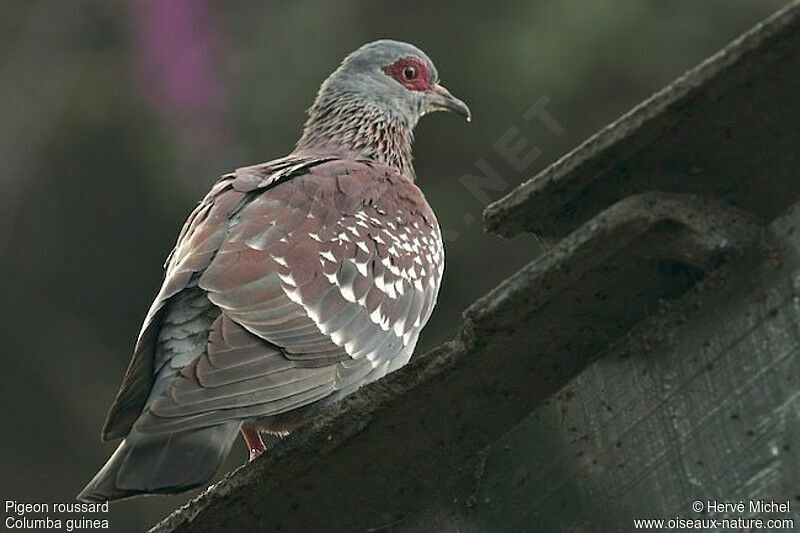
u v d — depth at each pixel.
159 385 9.55
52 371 25.39
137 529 23.20
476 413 8.52
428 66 14.13
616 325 8.21
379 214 11.27
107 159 24.69
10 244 25.16
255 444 10.55
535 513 8.45
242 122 22.98
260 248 10.22
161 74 23.38
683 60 21.67
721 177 8.03
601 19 21.66
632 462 8.12
